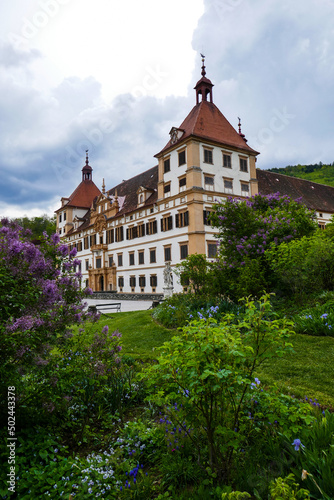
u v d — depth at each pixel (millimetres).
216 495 2555
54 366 4133
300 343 8023
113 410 4609
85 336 5188
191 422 2953
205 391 2748
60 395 4066
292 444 2791
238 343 2826
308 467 2551
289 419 2965
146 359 8070
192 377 2684
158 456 3340
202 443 3270
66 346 4395
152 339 11070
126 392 5020
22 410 3783
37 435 3617
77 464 3281
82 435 4012
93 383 4805
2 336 3197
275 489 2211
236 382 2688
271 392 3297
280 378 6211
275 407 3084
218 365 2729
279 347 2898
